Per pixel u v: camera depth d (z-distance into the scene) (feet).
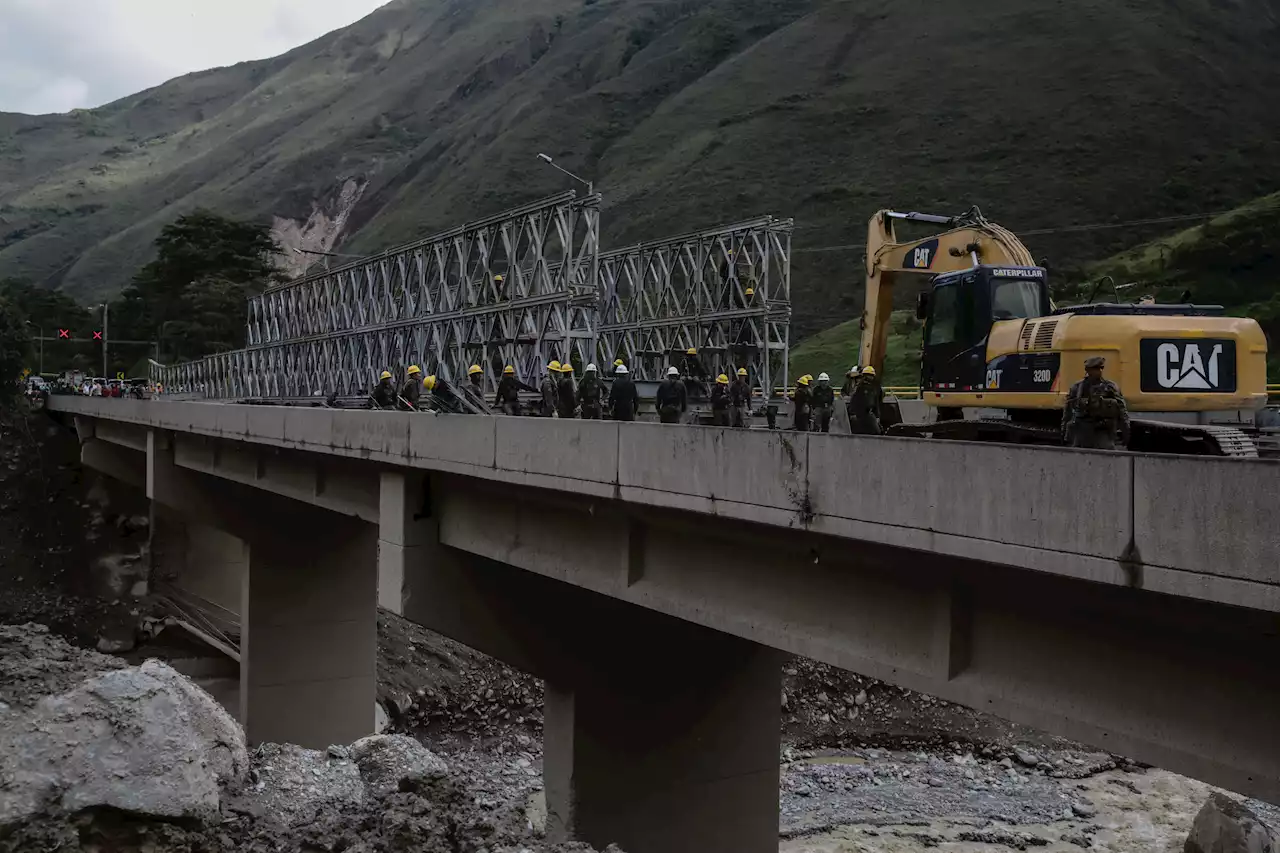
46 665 41.88
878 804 94.89
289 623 119.85
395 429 68.18
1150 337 43.32
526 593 67.26
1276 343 225.35
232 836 31.37
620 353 193.16
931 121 479.41
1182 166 398.42
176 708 31.89
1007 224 382.83
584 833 64.85
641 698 67.46
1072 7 548.31
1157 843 86.74
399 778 36.09
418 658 130.11
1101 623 30.89
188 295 389.19
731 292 164.45
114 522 184.34
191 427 118.52
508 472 55.16
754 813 71.15
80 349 437.99
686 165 523.70
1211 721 27.91
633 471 46.09
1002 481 29.99
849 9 651.25
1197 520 24.99
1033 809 93.91
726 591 45.52
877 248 74.49
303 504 119.96
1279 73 479.41
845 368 269.44
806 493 37.04
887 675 37.42
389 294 183.42
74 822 28.63
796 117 526.16
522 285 143.02
